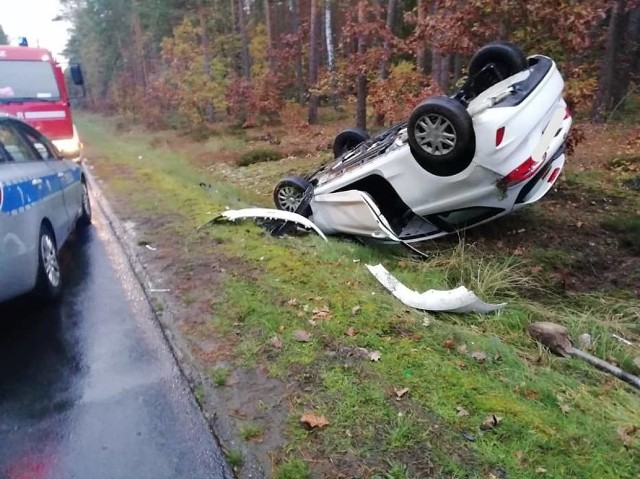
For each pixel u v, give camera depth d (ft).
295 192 23.68
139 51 102.94
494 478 7.69
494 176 16.16
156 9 89.97
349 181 20.38
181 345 12.52
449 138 15.99
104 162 45.21
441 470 7.92
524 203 17.75
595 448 8.25
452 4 24.97
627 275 16.46
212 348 12.19
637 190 24.57
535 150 16.10
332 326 12.56
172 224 22.84
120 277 17.56
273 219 22.27
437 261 17.89
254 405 9.92
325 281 15.43
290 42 67.72
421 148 16.71
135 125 85.15
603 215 21.38
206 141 57.11
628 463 7.95
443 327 12.59
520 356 11.62
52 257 16.11
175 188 31.04
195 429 9.66
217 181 36.88
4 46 32.48
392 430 8.82
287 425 9.25
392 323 12.73
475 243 19.19
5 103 31.60
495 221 20.84
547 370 10.80
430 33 26.61
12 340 13.44
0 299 13.08
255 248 18.74
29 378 11.62
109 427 9.84
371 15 44.68
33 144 18.39
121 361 12.19
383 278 15.83
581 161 29.84
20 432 9.77
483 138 15.57
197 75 69.67
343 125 56.34
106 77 141.18
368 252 19.42
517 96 15.92
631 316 13.89
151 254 19.13
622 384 10.69
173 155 48.24
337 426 9.04
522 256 17.94
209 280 16.14
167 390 10.94
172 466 8.78
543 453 8.17
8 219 13.01
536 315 13.92
